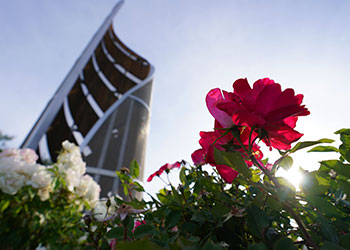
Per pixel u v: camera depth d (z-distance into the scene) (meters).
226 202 0.74
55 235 2.37
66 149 3.10
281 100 0.65
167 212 0.83
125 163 33.78
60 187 2.66
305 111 0.63
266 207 0.83
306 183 0.69
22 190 2.42
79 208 2.73
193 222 0.78
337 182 0.75
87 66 50.66
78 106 48.03
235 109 0.66
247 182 0.67
